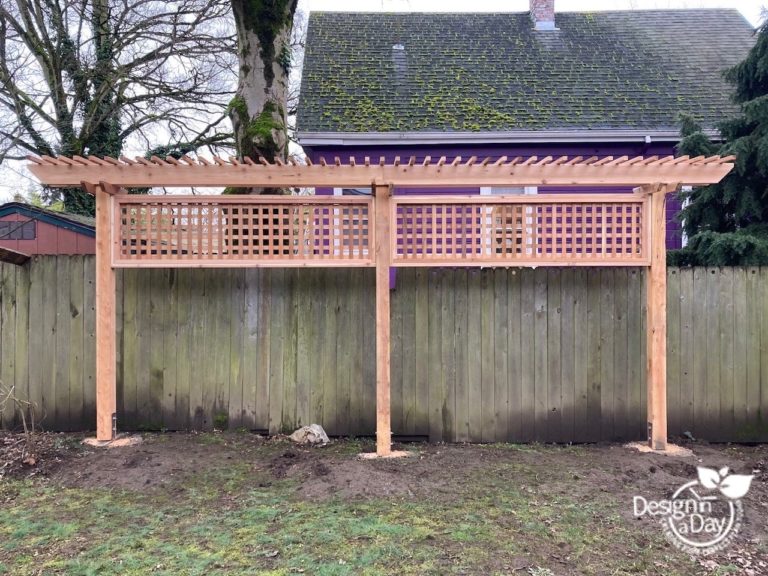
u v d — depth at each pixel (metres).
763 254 5.07
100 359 4.36
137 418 4.68
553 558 2.75
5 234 7.95
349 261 4.32
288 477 3.80
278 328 4.71
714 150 5.87
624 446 4.52
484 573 2.60
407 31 9.70
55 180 4.12
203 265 4.32
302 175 4.16
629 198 4.34
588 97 7.93
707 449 4.44
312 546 2.83
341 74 8.30
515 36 9.66
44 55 10.84
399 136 7.04
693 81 8.34
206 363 4.71
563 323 4.68
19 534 2.96
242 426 4.72
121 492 3.54
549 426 4.68
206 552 2.77
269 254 4.36
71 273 4.66
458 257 4.33
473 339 4.68
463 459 4.19
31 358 4.66
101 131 11.30
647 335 4.52
